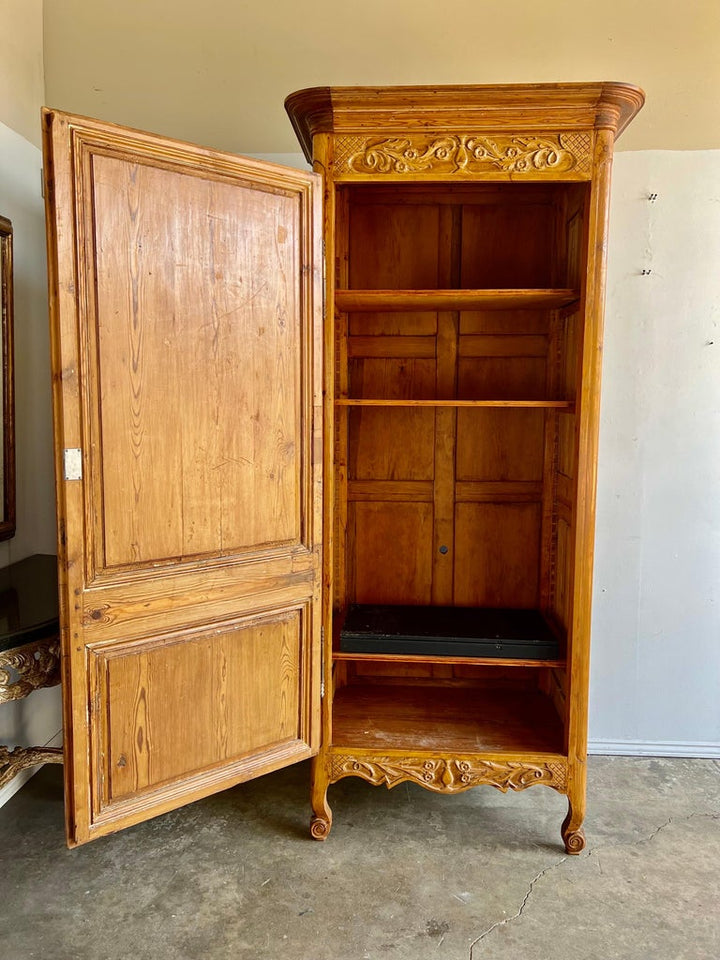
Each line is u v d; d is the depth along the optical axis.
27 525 2.60
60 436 1.69
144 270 1.79
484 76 2.51
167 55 2.57
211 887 2.01
